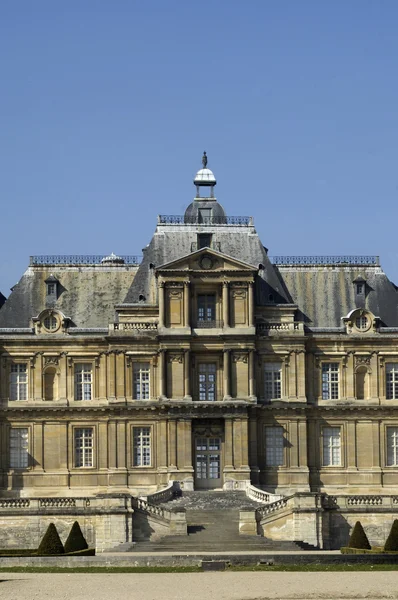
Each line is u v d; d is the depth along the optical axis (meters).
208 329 169.12
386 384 172.62
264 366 171.00
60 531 148.88
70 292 175.62
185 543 143.38
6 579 119.00
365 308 174.75
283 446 170.00
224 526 149.12
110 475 168.88
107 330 171.25
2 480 168.88
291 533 146.88
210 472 168.62
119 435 169.25
